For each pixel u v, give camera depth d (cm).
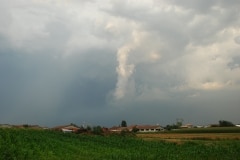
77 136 6700
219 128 16012
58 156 4253
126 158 4262
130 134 9881
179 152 5406
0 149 3653
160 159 4334
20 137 4847
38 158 3850
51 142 5088
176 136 11756
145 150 5750
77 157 4262
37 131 6341
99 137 7012
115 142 6506
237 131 14475
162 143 7188
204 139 9856
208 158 4722
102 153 4884
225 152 5341
